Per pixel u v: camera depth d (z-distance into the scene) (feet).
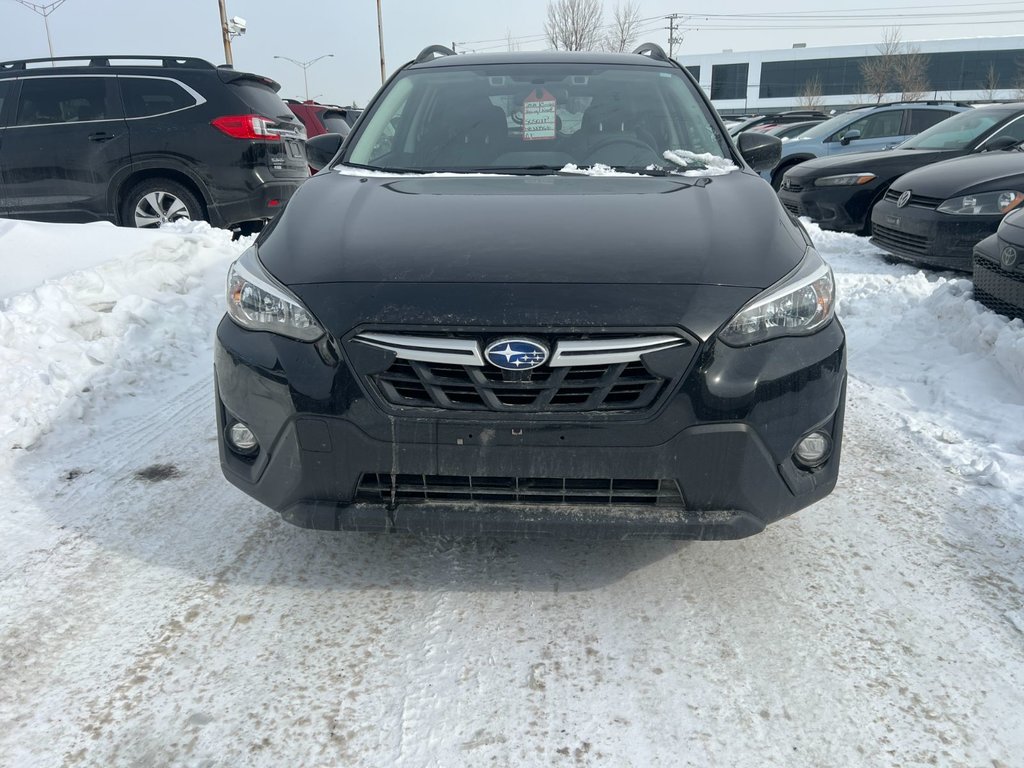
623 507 6.71
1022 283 13.89
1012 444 10.78
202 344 15.56
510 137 10.77
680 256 7.06
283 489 6.96
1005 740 5.82
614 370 6.42
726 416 6.49
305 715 6.04
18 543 8.36
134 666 6.55
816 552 8.30
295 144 26.73
